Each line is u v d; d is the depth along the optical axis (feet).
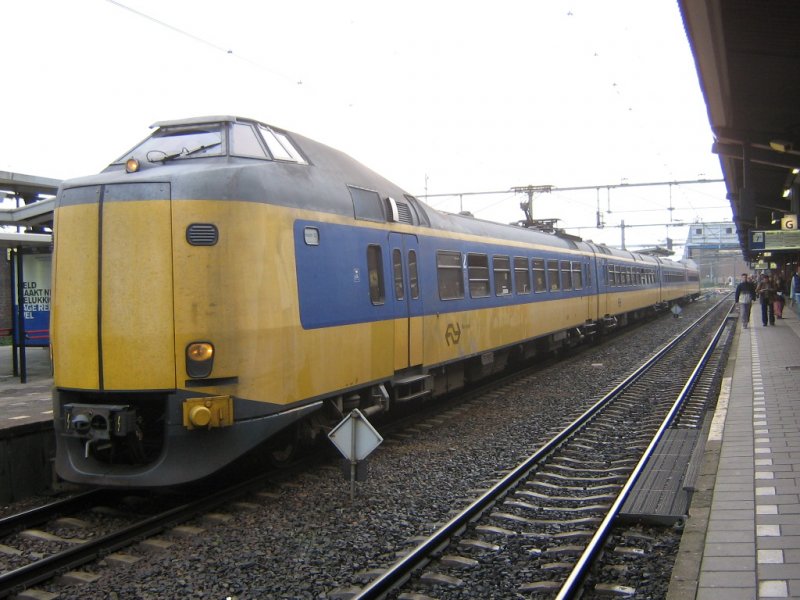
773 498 19.16
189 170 21.56
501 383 47.29
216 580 16.40
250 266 21.65
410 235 32.27
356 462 22.26
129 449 21.65
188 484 24.68
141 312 20.88
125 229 21.04
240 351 21.34
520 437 31.30
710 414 33.47
